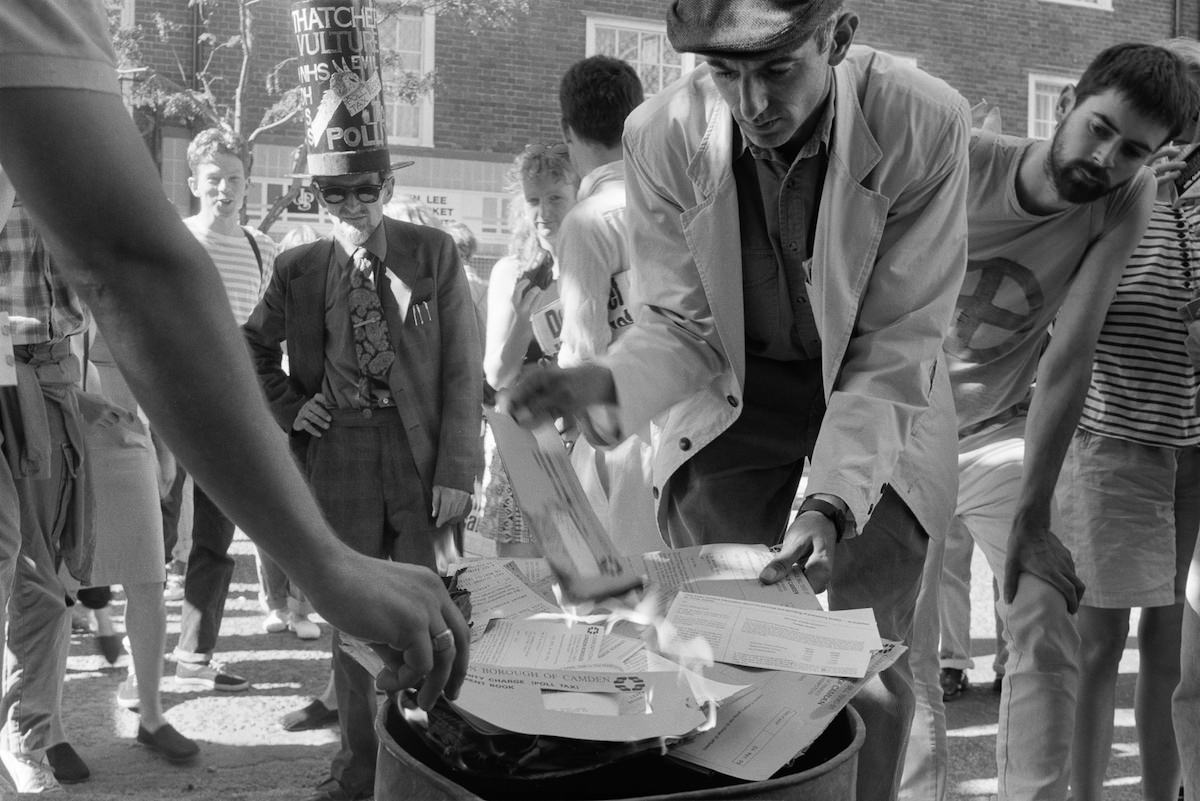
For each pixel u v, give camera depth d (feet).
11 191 5.57
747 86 6.66
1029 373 10.21
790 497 8.71
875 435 7.27
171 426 3.39
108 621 15.71
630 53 58.23
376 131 11.70
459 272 12.08
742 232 7.84
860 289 7.59
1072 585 9.39
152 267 3.25
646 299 8.17
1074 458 10.55
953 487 8.30
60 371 11.39
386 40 54.80
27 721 11.75
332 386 11.77
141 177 3.24
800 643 5.52
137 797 11.59
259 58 51.29
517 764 4.64
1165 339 10.28
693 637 5.57
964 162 7.72
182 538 18.17
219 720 13.97
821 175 7.55
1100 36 66.33
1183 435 10.25
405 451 11.75
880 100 7.44
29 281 11.08
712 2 6.53
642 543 10.81
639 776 4.86
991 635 18.38
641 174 8.09
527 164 13.94
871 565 8.06
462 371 11.87
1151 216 9.85
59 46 3.19
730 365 8.02
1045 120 66.03
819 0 6.42
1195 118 10.16
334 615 3.74
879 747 7.93
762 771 4.67
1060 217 9.36
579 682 4.92
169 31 50.24
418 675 3.95
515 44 56.44
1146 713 10.77
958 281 7.86
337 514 11.69
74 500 11.68
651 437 10.73
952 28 63.62
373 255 11.84
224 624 18.40
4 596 9.63
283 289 12.01
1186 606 9.01
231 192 16.11
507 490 13.85
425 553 11.76
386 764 4.79
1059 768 9.27
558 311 13.24
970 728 13.76
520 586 5.94
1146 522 10.27
